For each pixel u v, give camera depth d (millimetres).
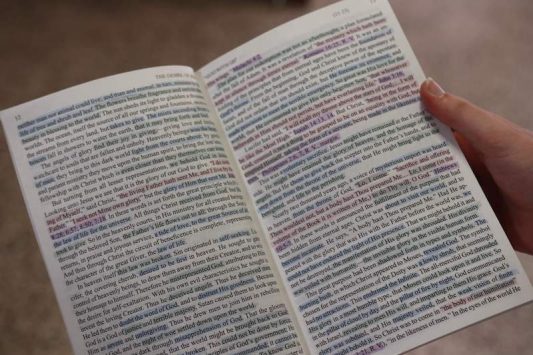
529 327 586
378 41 434
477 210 414
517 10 680
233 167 434
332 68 432
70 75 660
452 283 407
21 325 596
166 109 432
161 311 410
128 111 428
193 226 419
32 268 610
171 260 415
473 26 677
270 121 433
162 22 677
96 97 428
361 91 429
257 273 418
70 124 426
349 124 426
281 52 437
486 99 654
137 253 415
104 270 414
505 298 405
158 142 427
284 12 677
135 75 433
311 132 428
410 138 424
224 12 679
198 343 408
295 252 420
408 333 405
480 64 665
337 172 422
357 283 412
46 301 602
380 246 414
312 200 423
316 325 412
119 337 409
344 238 417
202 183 425
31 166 422
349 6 438
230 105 439
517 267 407
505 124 444
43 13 679
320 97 430
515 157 445
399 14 682
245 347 409
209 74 445
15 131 425
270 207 427
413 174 419
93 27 675
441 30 677
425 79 428
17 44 670
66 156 423
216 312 411
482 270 408
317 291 415
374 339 406
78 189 420
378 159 422
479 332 587
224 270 416
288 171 427
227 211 424
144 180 422
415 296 408
